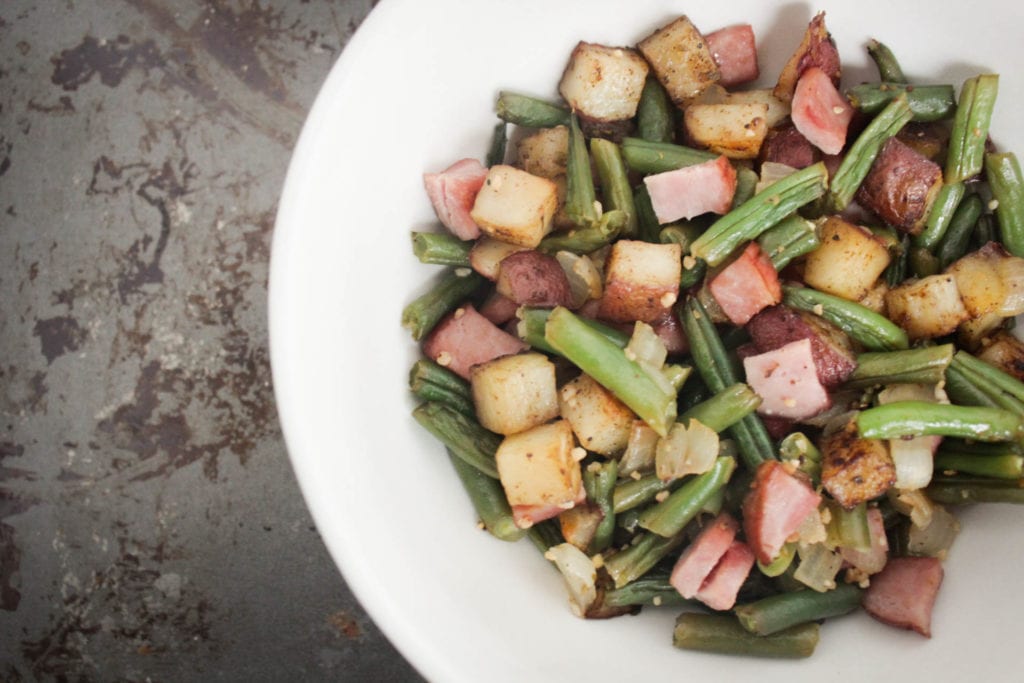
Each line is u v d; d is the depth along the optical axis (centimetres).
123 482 56
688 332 48
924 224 48
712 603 47
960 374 47
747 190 48
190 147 55
